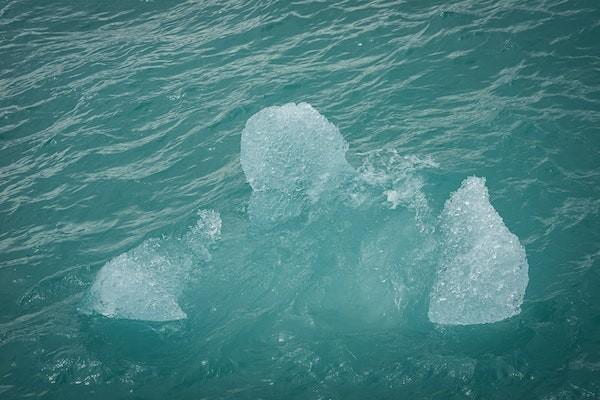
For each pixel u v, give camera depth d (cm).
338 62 1266
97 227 971
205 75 1314
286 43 1366
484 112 1041
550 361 654
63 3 1795
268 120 977
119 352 746
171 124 1185
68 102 1309
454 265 771
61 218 1003
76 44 1560
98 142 1171
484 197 816
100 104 1281
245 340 742
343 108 1131
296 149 973
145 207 998
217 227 920
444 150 984
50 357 746
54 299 844
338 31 1365
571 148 932
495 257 744
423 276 796
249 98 1207
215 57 1373
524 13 1259
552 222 823
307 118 973
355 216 894
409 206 895
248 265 849
